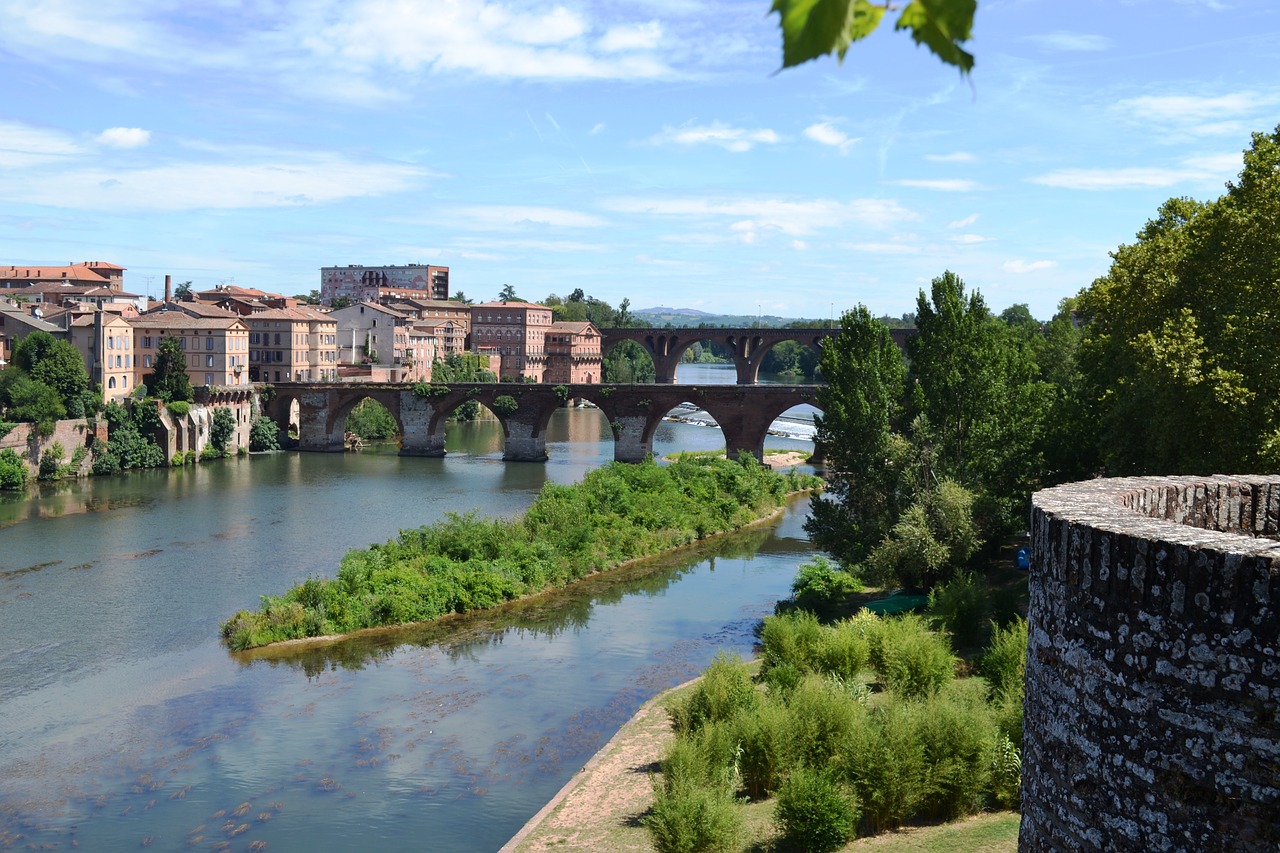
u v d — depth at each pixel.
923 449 75.00
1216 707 14.12
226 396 167.62
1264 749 13.60
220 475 145.00
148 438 152.75
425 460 164.88
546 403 162.88
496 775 50.28
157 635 71.56
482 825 45.50
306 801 47.78
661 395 159.00
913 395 77.94
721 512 113.50
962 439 76.38
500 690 61.66
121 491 129.50
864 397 77.75
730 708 46.47
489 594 80.44
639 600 82.75
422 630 74.19
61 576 86.44
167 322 174.38
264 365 194.38
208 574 87.50
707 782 40.94
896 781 38.41
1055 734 16.97
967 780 39.22
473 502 123.56
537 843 41.38
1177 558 14.55
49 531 104.06
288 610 72.62
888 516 75.50
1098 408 75.56
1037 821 17.55
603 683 62.88
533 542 92.12
